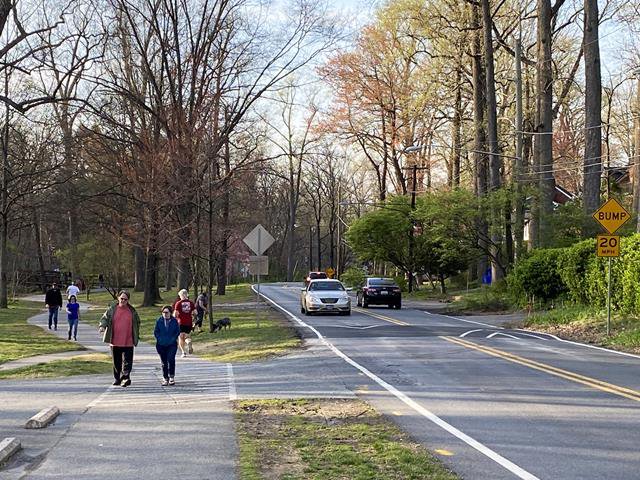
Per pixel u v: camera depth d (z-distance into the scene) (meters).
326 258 130.62
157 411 10.77
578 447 8.34
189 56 32.38
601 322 23.67
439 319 31.33
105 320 13.76
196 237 27.31
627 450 8.20
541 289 32.53
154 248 33.94
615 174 69.56
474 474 7.19
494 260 38.75
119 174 37.38
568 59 51.19
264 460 7.75
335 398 11.75
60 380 14.74
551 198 38.19
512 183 38.00
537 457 7.88
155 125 33.53
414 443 8.55
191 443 8.58
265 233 25.94
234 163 36.06
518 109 38.19
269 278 105.44
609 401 11.35
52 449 8.32
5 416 10.43
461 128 52.78
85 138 41.53
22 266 78.88
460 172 56.78
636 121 47.12
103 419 10.15
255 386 13.30
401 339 21.73
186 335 19.56
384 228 55.12
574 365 15.68
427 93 51.47
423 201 42.88
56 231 76.56
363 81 58.88
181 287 40.31
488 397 11.73
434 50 50.81
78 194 47.44
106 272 50.88
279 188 88.38
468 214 38.06
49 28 23.02
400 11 50.62
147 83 37.16
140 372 15.89
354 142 63.34
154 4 38.81
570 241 35.59
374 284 40.41
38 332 28.33
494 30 45.97
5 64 22.39
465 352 18.17
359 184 92.12
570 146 64.31
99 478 7.08
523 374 14.30
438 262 54.06
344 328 26.06
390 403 11.27
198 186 26.94
